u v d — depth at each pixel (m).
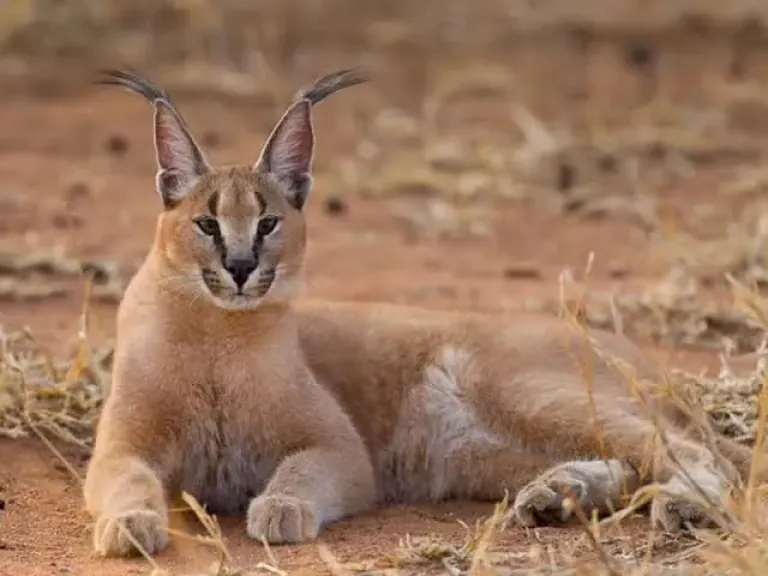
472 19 39.47
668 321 20.27
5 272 22.98
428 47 38.09
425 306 21.42
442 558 13.41
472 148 30.89
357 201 28.30
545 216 27.14
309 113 15.97
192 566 13.48
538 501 14.37
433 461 16.17
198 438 15.33
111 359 18.38
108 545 13.73
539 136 29.73
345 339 16.45
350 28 39.00
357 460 15.38
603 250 24.92
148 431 15.09
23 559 13.70
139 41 37.12
